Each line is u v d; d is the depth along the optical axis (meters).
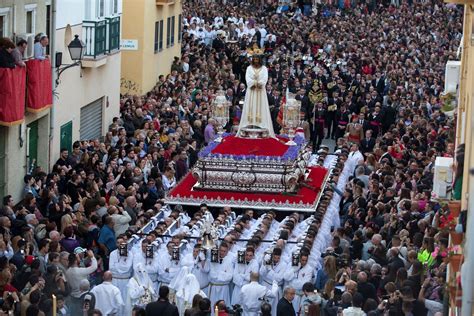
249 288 29.03
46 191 34.28
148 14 58.53
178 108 50.69
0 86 35.53
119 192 36.25
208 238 30.59
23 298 25.69
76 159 39.78
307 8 98.00
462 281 15.90
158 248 31.03
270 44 75.38
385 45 76.00
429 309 25.52
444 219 22.84
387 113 50.06
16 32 37.84
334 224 36.56
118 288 29.84
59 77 42.47
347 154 43.94
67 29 43.59
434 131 44.38
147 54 58.81
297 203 38.41
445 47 76.69
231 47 71.62
